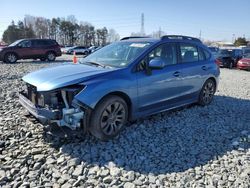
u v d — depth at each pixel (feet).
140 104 16.21
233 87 33.78
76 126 13.38
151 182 11.34
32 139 14.71
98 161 12.76
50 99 13.52
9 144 14.19
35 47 67.26
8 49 63.16
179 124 17.89
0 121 17.19
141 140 15.14
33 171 11.89
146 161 12.93
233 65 71.31
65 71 15.06
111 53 17.87
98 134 14.26
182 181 11.45
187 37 20.70
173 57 18.76
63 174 11.66
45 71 15.56
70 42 288.10
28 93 15.33
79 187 10.85
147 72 16.34
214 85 22.88
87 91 13.51
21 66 53.78
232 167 12.76
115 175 11.68
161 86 17.30
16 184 10.98
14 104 21.17
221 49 76.13
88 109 13.62
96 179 11.41
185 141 15.35
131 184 11.12
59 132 13.56
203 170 12.43
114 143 14.61
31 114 15.21
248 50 79.61
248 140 15.89
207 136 16.24
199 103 22.04
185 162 13.06
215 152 14.21
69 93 13.35
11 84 30.01
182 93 19.39
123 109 15.21
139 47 17.26
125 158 13.15
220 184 11.37
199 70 20.68
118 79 14.84
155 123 17.83
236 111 21.74
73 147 13.89
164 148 14.35
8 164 12.36
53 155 13.15
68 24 283.38
